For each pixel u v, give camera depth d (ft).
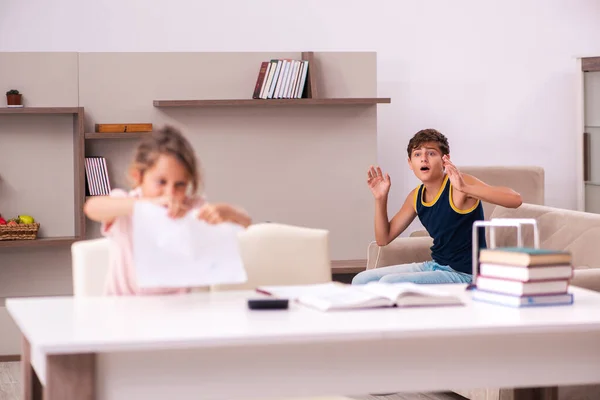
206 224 8.32
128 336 6.87
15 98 17.98
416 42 21.70
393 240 16.14
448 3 21.83
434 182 14.32
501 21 22.12
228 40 20.88
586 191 21.86
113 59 18.66
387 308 8.30
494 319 7.77
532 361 7.83
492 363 7.74
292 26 21.12
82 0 20.21
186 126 18.95
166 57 18.85
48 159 18.62
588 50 22.53
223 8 20.81
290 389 7.33
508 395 12.48
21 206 18.54
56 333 6.98
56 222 18.71
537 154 22.48
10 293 18.69
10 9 19.92
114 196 8.46
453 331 7.38
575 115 22.54
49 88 18.43
